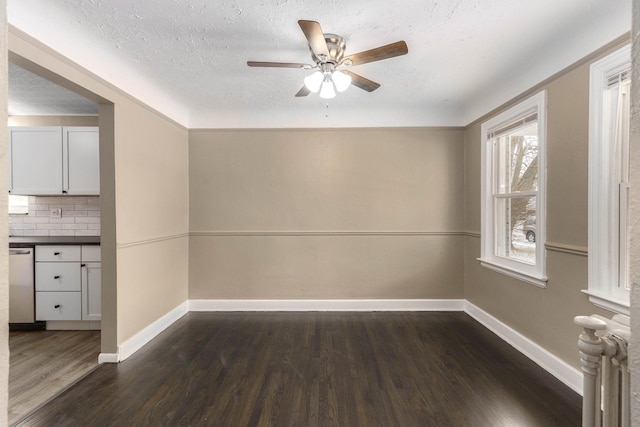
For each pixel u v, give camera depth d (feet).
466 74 9.04
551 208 7.62
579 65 6.80
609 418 3.45
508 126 9.50
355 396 6.77
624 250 6.10
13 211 12.16
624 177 6.12
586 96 6.63
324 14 6.35
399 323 10.90
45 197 12.21
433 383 7.23
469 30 6.87
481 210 10.78
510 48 7.59
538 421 5.98
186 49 7.67
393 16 6.41
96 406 6.46
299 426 5.89
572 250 6.95
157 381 7.35
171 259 11.06
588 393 3.67
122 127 8.50
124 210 8.57
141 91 9.35
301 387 7.09
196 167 12.26
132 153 8.92
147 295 9.62
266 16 6.42
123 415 6.19
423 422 5.98
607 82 6.23
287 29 6.86
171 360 8.34
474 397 6.72
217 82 9.55
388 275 12.27
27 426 5.90
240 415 6.19
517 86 8.91
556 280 7.47
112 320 8.25
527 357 8.41
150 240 9.77
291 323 10.93
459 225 12.22
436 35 7.06
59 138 10.68
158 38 7.18
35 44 6.15
